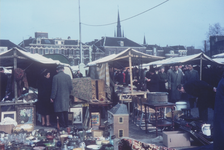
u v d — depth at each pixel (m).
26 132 5.35
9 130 5.67
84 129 5.46
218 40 38.91
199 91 4.53
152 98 5.72
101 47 63.41
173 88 9.12
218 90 2.63
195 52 78.56
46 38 61.22
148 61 11.46
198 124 4.46
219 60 12.41
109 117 5.41
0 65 8.88
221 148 2.47
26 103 6.87
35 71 8.95
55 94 6.26
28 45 58.78
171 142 4.09
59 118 6.47
